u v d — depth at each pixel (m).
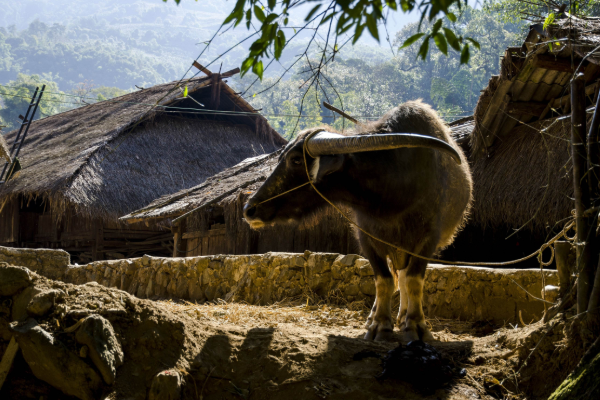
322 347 4.29
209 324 4.67
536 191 9.33
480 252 11.33
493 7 17.31
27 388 4.06
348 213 5.77
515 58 9.05
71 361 3.85
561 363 3.86
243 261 8.82
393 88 68.69
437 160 5.11
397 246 4.90
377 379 3.93
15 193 19.70
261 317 6.37
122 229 21.42
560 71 8.73
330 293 7.61
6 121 88.75
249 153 24.16
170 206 15.73
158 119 23.38
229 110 25.50
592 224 3.77
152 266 10.17
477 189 10.34
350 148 4.38
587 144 4.02
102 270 10.95
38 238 23.44
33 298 4.24
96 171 19.66
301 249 12.71
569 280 4.47
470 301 6.21
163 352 4.13
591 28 7.29
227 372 4.12
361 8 2.22
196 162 22.34
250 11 2.63
